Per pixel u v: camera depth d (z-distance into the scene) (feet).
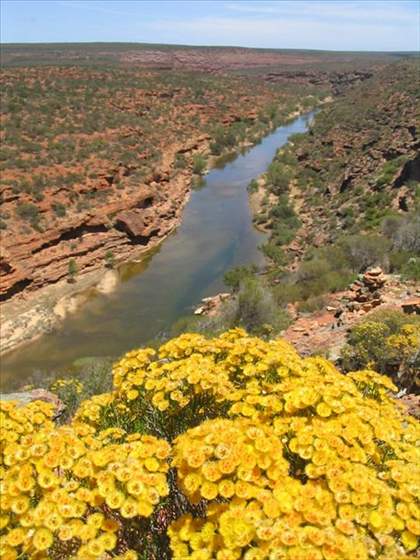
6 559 8.95
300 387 11.53
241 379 13.82
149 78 408.46
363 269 91.09
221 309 75.41
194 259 153.69
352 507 9.14
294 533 8.30
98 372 40.50
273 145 316.40
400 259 82.69
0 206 145.18
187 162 244.22
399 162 183.11
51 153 189.47
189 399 12.64
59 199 157.99
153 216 168.96
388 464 10.66
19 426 11.86
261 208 197.16
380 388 14.02
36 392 27.89
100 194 170.60
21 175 165.27
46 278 133.69
